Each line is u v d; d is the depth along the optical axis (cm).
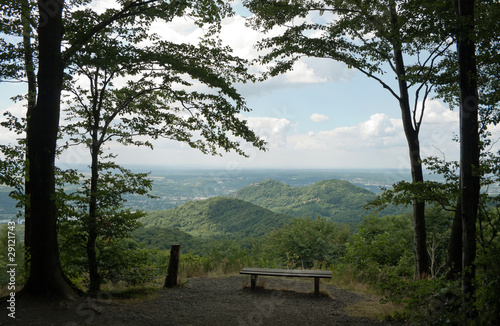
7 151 522
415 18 596
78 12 646
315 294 659
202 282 786
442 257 1462
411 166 757
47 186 555
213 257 1055
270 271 700
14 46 615
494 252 403
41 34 554
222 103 656
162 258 998
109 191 654
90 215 649
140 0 651
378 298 663
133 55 623
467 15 456
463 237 453
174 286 721
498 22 438
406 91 784
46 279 538
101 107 732
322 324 477
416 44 734
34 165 546
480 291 392
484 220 505
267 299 628
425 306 457
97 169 686
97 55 614
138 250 710
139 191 675
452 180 569
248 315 516
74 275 679
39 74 557
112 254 673
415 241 777
